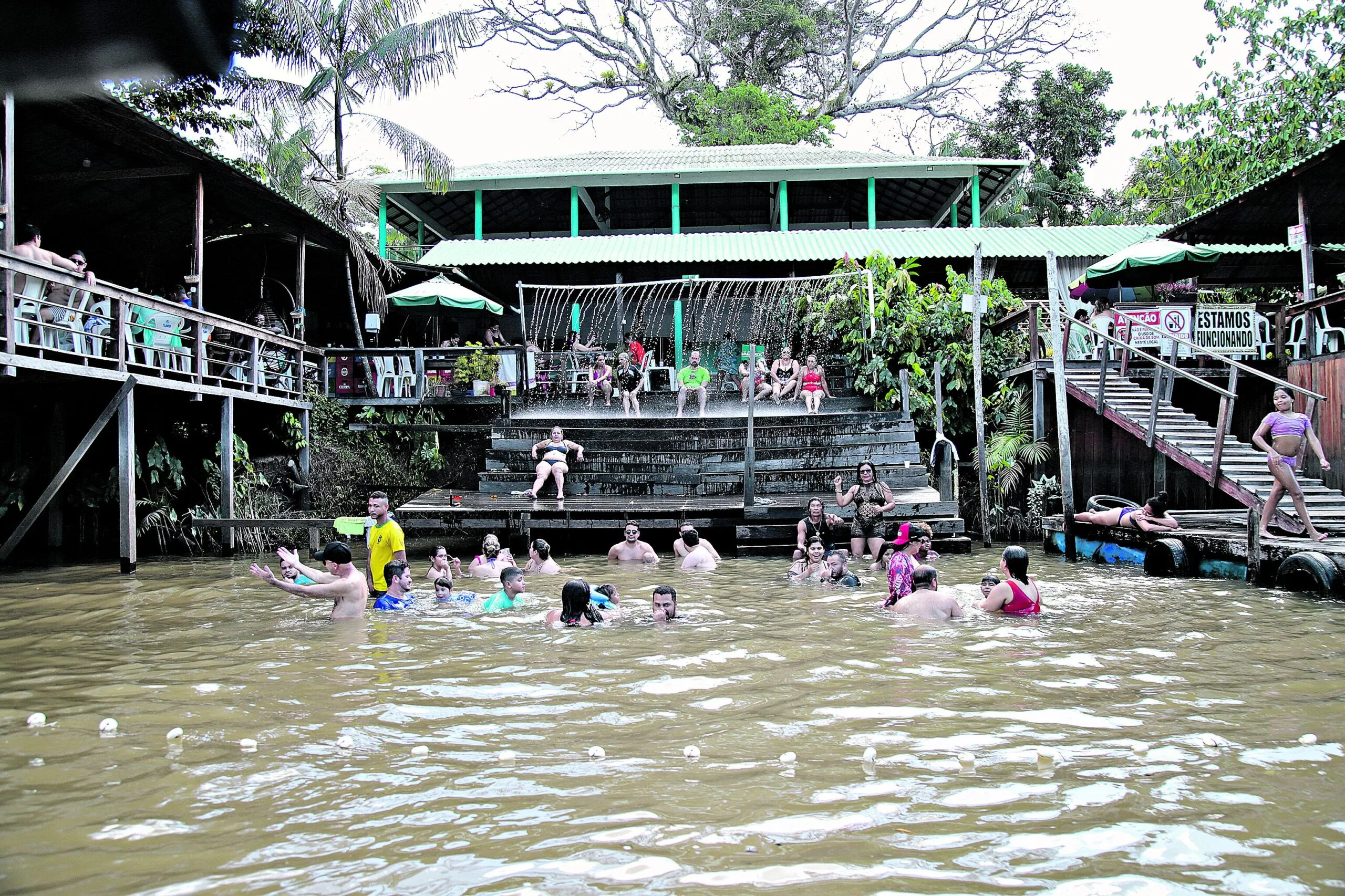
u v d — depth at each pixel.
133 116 12.02
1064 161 34.09
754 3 39.25
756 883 3.34
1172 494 15.70
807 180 24.61
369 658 6.92
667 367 19.91
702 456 15.85
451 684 6.14
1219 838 3.69
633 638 7.61
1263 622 8.03
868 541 12.69
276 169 21.94
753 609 8.95
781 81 41.66
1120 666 6.54
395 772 4.50
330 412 18.00
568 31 40.66
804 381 17.64
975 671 6.43
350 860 3.56
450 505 14.23
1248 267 20.80
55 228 16.28
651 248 22.27
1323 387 13.91
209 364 15.40
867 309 18.25
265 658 6.96
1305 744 4.82
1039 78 35.06
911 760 4.60
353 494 17.19
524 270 22.33
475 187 24.20
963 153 34.56
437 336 21.66
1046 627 7.94
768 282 20.55
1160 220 25.30
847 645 7.28
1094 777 4.36
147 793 4.26
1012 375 16.72
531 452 16.16
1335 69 21.36
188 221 17.27
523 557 13.23
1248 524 10.60
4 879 3.42
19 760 4.71
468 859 3.55
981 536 15.55
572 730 5.14
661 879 3.37
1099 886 3.31
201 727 5.25
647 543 13.70
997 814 3.94
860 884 3.33
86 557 13.25
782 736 5.00
